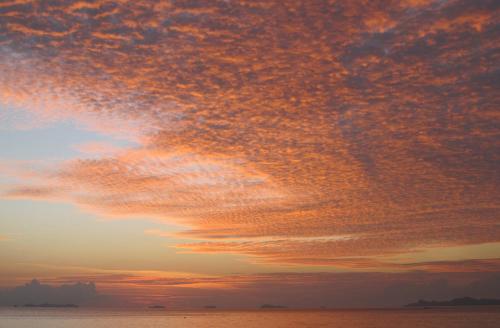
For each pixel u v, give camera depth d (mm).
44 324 154750
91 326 143500
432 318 180375
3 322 165625
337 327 136625
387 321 169000
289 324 162000
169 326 148500
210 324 164000
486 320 155250
